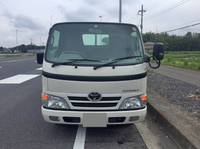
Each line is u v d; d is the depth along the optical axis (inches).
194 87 314.5
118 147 138.1
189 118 166.9
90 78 127.2
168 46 4424.2
